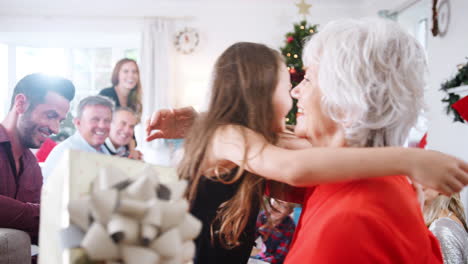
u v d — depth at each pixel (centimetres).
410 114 62
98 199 39
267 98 81
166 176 55
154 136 106
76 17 539
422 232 60
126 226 39
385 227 54
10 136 178
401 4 455
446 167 48
